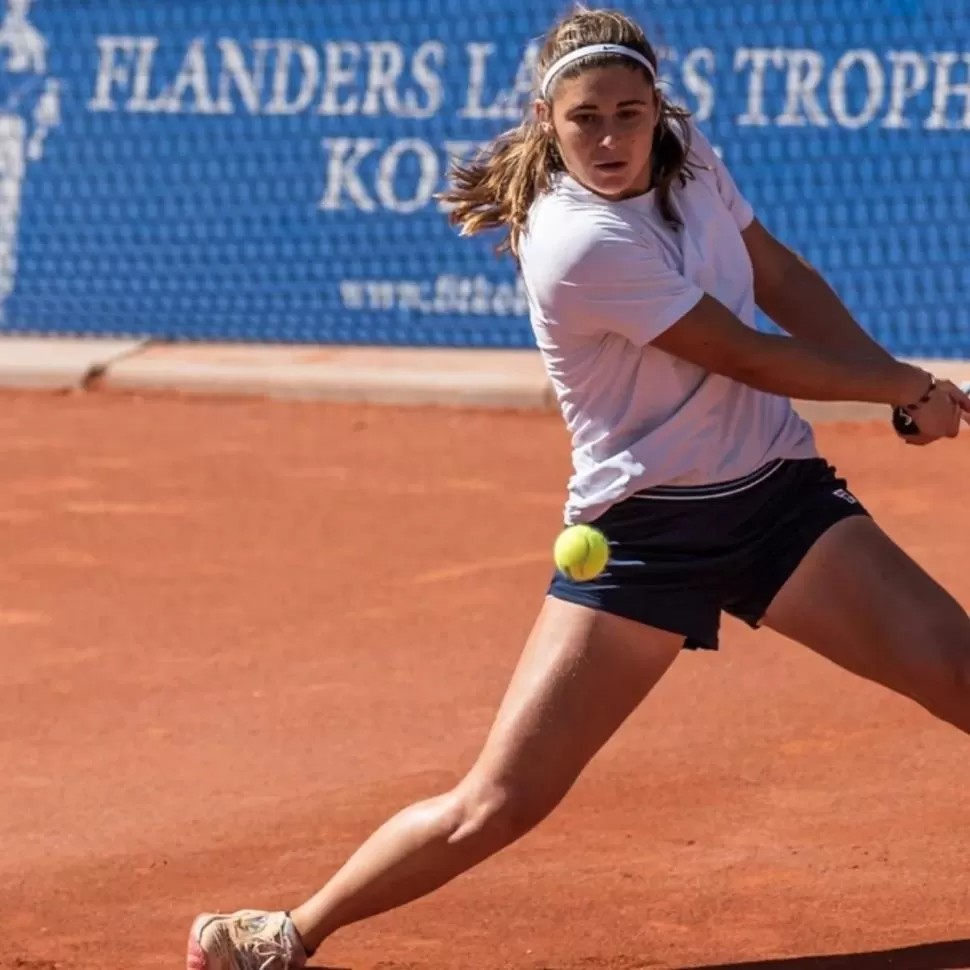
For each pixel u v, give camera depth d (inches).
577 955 637.3
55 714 961.5
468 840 563.8
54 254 2224.4
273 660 1048.2
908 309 1968.5
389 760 870.4
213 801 823.1
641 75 531.2
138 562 1293.1
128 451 1707.7
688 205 560.4
